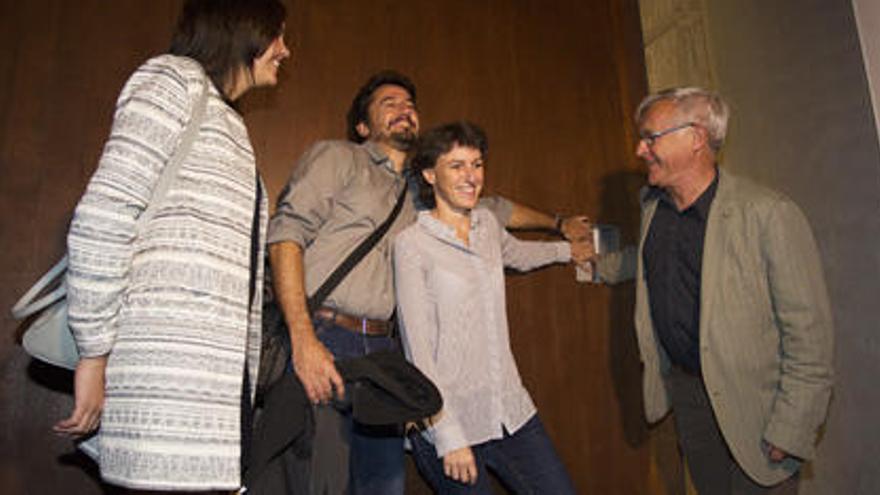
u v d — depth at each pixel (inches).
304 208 56.0
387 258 60.6
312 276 56.7
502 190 85.0
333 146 61.6
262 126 73.9
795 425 56.4
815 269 59.7
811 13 83.4
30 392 61.8
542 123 89.6
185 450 35.8
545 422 81.8
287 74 76.1
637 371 89.0
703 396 67.9
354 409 48.0
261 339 50.6
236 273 40.4
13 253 62.9
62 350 41.4
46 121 65.9
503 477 60.0
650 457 86.8
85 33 68.7
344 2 81.0
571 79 93.2
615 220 91.3
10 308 62.1
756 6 90.3
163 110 37.7
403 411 48.0
